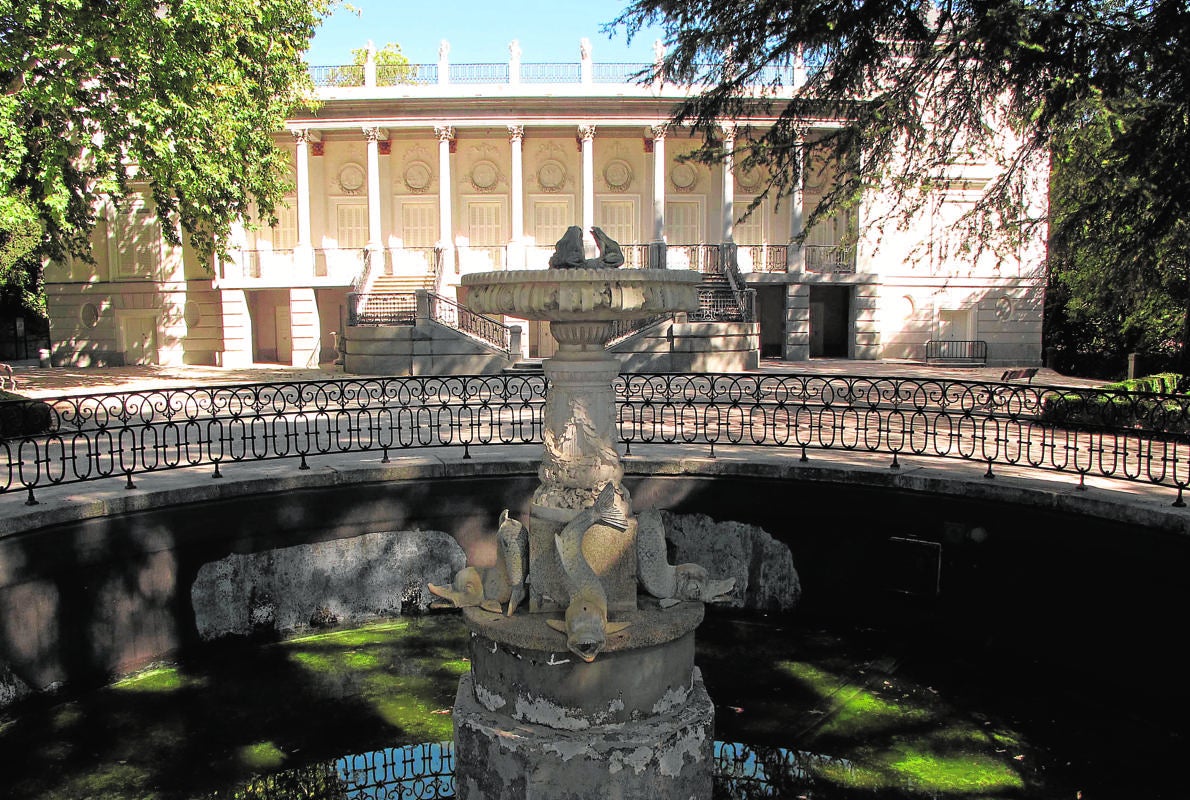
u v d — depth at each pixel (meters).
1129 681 6.93
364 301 27.06
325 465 8.90
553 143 34.56
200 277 31.97
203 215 20.77
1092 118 11.98
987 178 31.86
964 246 14.01
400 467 8.83
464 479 9.05
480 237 34.78
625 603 5.14
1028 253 32.38
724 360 24.36
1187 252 12.12
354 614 8.85
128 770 5.98
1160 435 7.44
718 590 5.37
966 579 8.13
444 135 31.70
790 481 8.87
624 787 4.81
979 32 10.39
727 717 6.86
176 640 7.84
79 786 5.77
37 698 6.86
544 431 5.42
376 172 32.00
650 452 9.77
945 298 33.19
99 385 21.69
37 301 42.16
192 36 17.36
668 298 4.97
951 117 12.58
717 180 34.59
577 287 4.78
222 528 8.01
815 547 8.89
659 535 5.29
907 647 8.30
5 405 11.84
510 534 5.32
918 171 13.27
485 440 10.48
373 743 6.45
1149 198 11.51
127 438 11.94
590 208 32.25
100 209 31.42
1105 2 11.23
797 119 13.61
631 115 31.75
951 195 32.22
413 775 6.01
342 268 31.83
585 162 32.09
